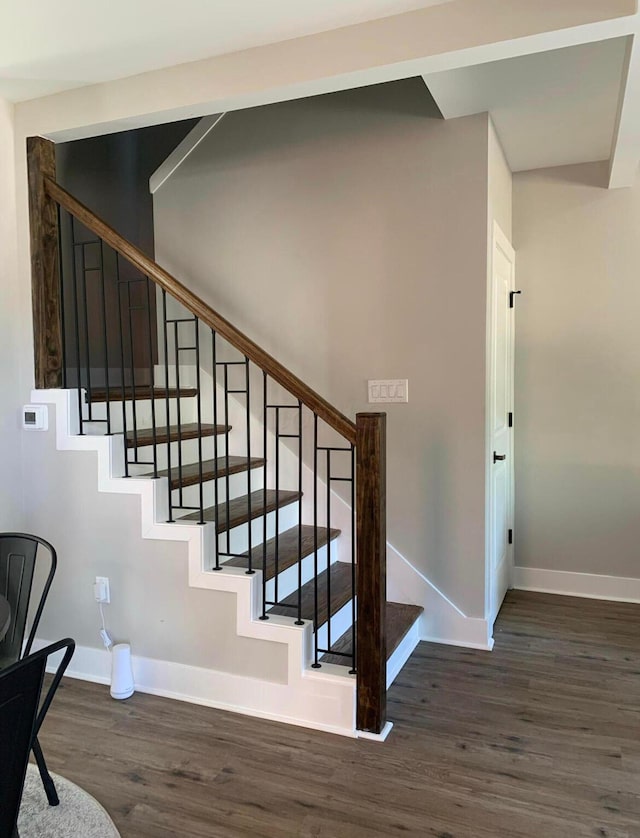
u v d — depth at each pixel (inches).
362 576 86.9
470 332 114.5
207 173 135.4
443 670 107.9
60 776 79.1
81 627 107.3
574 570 146.9
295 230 127.6
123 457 106.1
